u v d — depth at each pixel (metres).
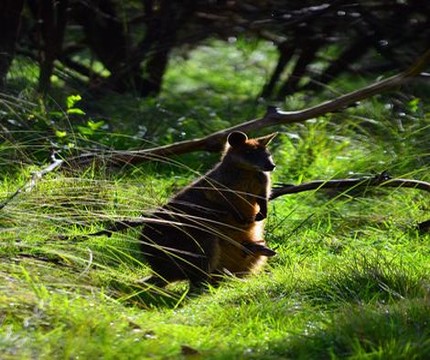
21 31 20.89
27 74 19.88
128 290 10.41
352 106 18.00
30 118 15.28
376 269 10.09
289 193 13.38
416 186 13.42
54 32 19.22
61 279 9.62
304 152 16.45
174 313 9.54
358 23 20.64
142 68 21.33
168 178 15.11
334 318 8.69
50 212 11.59
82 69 21.69
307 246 12.32
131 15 22.53
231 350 7.89
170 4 20.41
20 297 8.71
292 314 9.20
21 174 13.42
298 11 19.19
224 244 11.56
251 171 11.74
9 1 18.27
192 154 16.81
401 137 16.42
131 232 12.09
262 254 11.52
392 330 8.15
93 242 11.18
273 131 17.83
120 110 18.88
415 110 17.06
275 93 21.58
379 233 12.81
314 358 7.87
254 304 9.52
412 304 8.82
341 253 11.85
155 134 17.67
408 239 12.53
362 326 8.22
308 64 21.33
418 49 20.94
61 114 15.42
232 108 20.59
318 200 14.65
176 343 8.02
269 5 20.30
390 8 19.69
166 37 20.52
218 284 11.46
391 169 15.26
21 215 10.62
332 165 15.92
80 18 21.08
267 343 8.23
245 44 20.95
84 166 13.71
